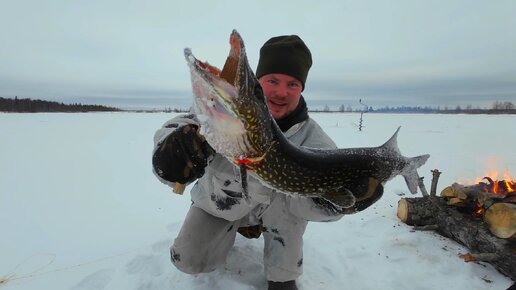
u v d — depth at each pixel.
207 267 1.33
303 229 1.31
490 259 1.46
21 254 1.53
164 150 0.97
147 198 2.39
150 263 1.45
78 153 4.34
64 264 1.45
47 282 1.32
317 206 1.18
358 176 1.05
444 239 1.75
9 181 2.79
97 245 1.63
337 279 1.42
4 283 1.31
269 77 1.16
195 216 1.32
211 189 1.24
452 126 11.39
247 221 1.42
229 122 0.82
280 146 0.92
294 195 1.00
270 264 1.28
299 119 1.22
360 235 1.80
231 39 0.79
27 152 4.32
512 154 4.79
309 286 1.35
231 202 1.24
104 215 2.03
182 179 0.98
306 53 1.20
